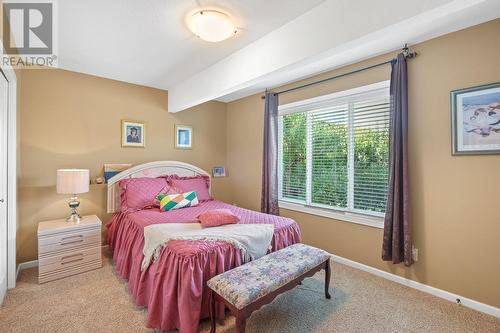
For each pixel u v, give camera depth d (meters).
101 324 1.80
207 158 4.34
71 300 2.09
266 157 3.62
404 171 2.30
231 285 1.58
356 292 2.28
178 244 1.83
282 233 2.40
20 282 2.38
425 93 2.28
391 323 1.86
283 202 3.62
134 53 2.53
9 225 2.25
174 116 3.92
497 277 1.95
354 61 2.74
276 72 2.13
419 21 1.39
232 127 4.51
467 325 1.84
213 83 2.82
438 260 2.23
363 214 2.79
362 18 1.53
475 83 2.01
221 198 4.49
